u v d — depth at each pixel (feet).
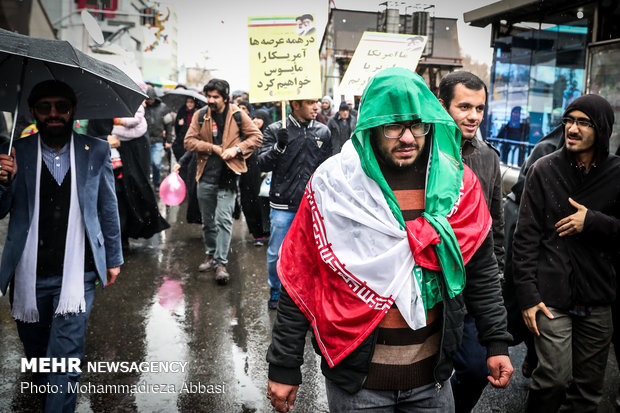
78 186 9.82
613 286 9.41
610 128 9.21
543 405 9.53
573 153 9.48
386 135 6.39
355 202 6.47
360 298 6.38
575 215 9.15
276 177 15.94
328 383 6.94
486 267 7.01
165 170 49.49
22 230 9.61
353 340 6.41
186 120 39.11
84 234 9.89
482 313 7.02
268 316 16.57
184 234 27.04
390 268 6.29
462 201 6.66
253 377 12.79
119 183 21.74
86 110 11.68
